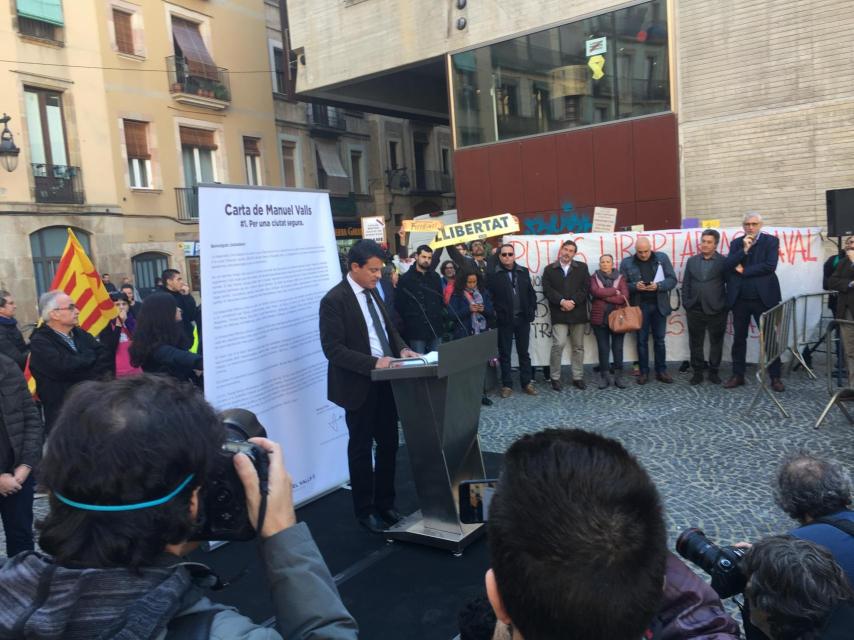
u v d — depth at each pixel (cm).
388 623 294
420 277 680
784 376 710
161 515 89
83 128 1727
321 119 2555
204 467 95
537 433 94
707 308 681
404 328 682
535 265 791
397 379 351
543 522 80
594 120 1244
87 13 1738
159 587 86
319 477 439
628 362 838
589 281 730
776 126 1053
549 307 744
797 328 687
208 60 2089
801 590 152
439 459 352
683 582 125
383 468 398
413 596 316
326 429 446
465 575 333
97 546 87
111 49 1808
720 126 1107
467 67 1377
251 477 106
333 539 385
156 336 403
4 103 1562
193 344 748
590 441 89
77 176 1711
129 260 1850
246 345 384
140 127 1914
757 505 393
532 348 779
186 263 2028
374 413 387
